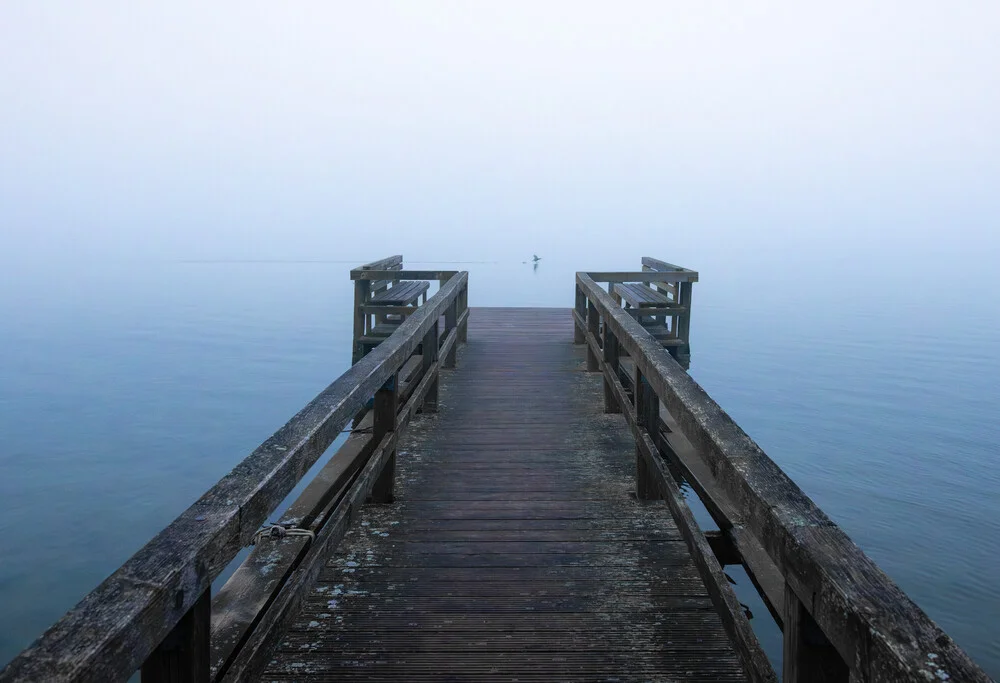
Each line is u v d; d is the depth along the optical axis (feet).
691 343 80.89
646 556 11.18
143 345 79.77
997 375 63.10
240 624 9.04
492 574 10.57
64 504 33.35
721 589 7.62
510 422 19.22
